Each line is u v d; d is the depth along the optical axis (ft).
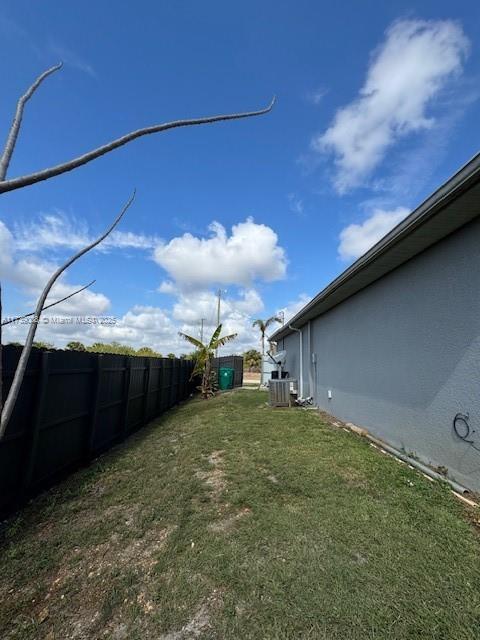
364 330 20.18
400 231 12.59
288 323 37.96
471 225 11.60
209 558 7.86
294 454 15.29
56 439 13.07
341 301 24.36
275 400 31.68
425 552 7.88
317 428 20.86
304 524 9.18
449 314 12.62
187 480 12.66
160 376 29.84
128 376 20.75
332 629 5.89
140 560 7.97
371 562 7.56
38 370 11.69
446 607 6.29
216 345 42.47
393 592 6.66
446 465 12.59
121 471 14.12
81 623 6.22
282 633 5.84
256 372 121.19
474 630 5.82
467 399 11.65
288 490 11.41
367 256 15.47
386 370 17.37
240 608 6.41
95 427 15.99
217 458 15.15
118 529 9.36
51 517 10.14
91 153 2.86
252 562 7.67
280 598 6.59
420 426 14.26
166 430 22.35
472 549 8.00
